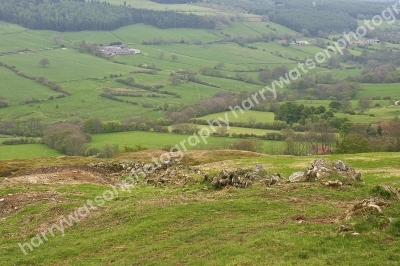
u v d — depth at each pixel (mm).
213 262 20344
